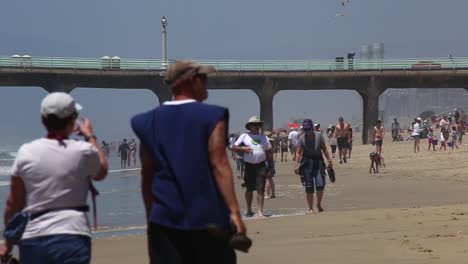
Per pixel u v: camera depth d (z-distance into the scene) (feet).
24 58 595.88
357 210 145.28
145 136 44.09
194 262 42.91
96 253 97.86
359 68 633.20
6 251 47.14
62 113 47.09
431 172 266.36
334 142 407.85
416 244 89.81
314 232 109.81
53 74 601.21
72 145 46.85
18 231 45.75
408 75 630.74
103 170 47.85
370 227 111.24
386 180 242.58
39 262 45.52
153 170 44.50
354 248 89.40
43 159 46.16
